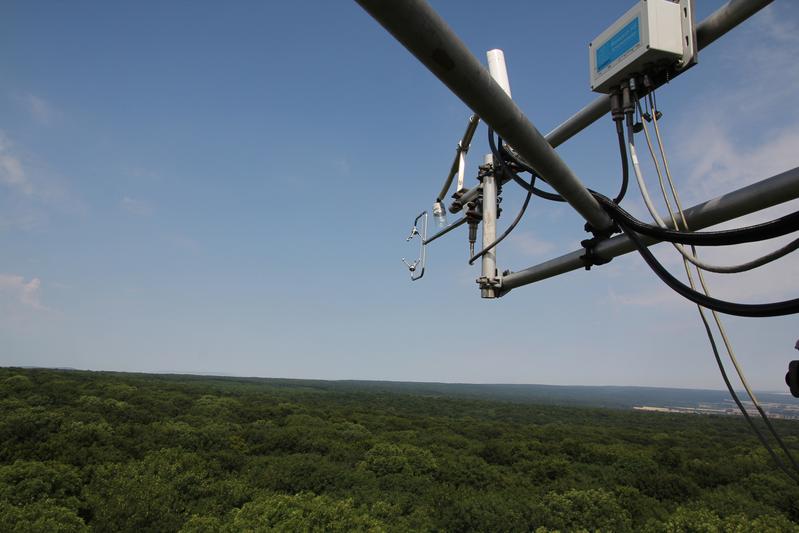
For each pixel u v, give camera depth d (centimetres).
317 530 2805
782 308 182
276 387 16750
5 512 2714
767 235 192
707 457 5894
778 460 220
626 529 3388
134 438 5016
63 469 3522
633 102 274
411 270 539
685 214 246
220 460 4619
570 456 5975
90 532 2841
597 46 290
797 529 3102
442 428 7812
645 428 10069
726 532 3053
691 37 250
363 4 145
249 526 2797
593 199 274
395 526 3145
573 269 319
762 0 221
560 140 344
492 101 183
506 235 358
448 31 158
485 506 3516
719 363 239
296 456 5031
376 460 4831
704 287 236
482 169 399
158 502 3206
